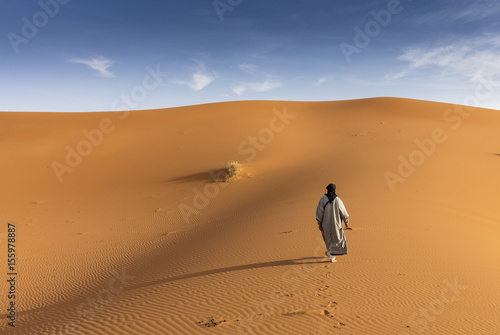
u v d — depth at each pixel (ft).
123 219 69.15
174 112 194.08
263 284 28.71
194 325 23.00
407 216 47.73
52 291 39.75
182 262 39.42
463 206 57.72
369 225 43.60
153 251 49.14
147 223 65.31
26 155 125.80
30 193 91.86
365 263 32.22
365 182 67.51
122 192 88.63
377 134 127.85
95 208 77.97
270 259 34.81
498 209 59.36
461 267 32.19
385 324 22.30
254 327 22.16
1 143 142.10
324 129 145.59
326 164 88.38
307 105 210.18
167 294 29.25
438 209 53.57
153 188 89.25
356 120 160.76
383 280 28.71
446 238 40.50
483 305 25.29
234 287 28.66
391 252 35.01
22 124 171.63
